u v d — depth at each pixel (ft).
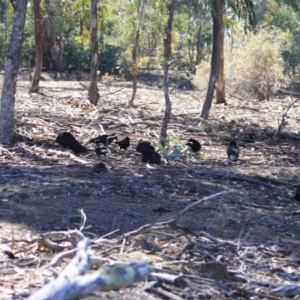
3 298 17.02
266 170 45.16
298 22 132.98
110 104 81.10
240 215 30.91
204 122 64.49
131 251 21.61
